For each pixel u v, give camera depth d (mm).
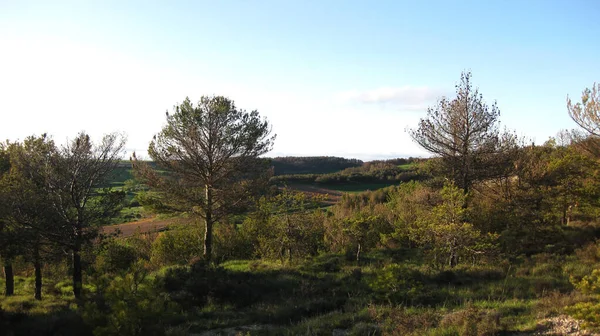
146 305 8492
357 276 15648
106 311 9391
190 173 19016
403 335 8312
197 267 15391
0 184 14609
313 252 22156
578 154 19141
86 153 15727
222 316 11828
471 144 16562
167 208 18953
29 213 14703
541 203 17953
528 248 17250
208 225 19422
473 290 12109
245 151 19438
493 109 16391
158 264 22922
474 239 14773
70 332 9805
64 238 14977
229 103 19109
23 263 16141
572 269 12812
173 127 18516
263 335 9625
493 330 7605
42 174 15148
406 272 12922
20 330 9969
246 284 14414
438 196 16922
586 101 17016
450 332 7922
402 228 22141
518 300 10266
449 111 16797
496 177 17047
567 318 7828
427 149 17547
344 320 10055
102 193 16234
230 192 19094
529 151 19156
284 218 19516
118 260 16422
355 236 20047
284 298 13531
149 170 18766
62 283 19609
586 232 17875
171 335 9484
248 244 25219
